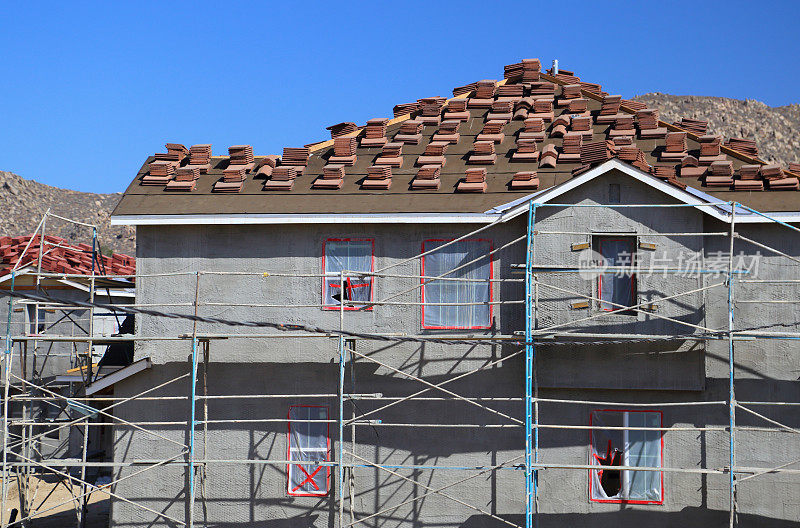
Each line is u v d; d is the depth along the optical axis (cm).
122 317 3256
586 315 1891
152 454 2056
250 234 2077
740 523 1886
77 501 2156
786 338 1733
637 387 1894
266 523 2023
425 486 1873
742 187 1975
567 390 1947
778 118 11900
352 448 1983
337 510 2011
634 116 2352
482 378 1989
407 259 1881
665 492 1914
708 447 1908
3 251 3200
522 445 1970
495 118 2364
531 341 1800
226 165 2291
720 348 1919
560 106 2431
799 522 1869
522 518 1952
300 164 2228
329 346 2033
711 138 2133
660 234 1827
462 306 2011
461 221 1969
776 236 1922
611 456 1936
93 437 3148
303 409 2038
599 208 1919
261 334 2052
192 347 1939
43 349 3103
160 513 1969
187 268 2083
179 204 2080
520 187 2028
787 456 1884
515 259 1992
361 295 2044
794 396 1895
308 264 2059
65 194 11306
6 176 10888
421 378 2005
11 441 2855
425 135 2355
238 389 2042
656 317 1859
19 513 2362
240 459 2031
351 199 2058
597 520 1931
